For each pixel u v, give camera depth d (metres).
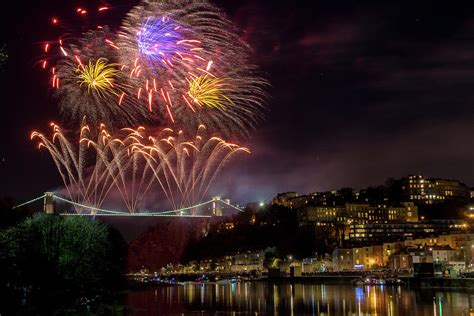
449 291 176.75
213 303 144.62
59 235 114.56
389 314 108.31
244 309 125.81
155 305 137.50
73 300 121.31
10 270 94.50
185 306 134.75
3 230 102.94
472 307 118.81
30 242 107.31
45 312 102.38
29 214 143.25
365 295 162.62
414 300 139.50
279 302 144.25
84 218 128.25
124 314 113.81
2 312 91.88
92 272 130.38
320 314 111.19
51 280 109.62
